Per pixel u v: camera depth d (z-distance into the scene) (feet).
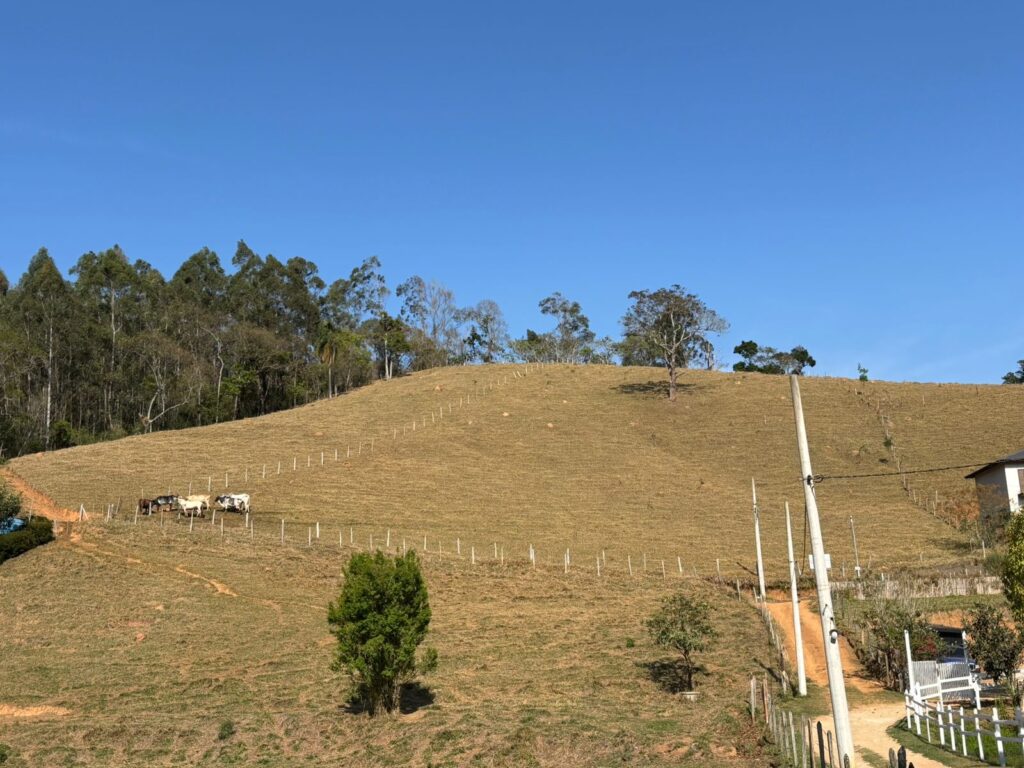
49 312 401.08
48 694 119.44
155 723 107.04
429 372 508.12
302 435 337.11
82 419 418.10
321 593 172.45
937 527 247.70
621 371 481.05
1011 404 366.02
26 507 215.92
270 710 114.11
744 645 145.89
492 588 184.24
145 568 175.01
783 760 82.58
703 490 288.92
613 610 169.58
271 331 485.56
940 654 122.01
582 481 296.10
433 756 96.17
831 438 342.03
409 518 243.60
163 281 514.68
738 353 609.83
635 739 95.55
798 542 234.17
